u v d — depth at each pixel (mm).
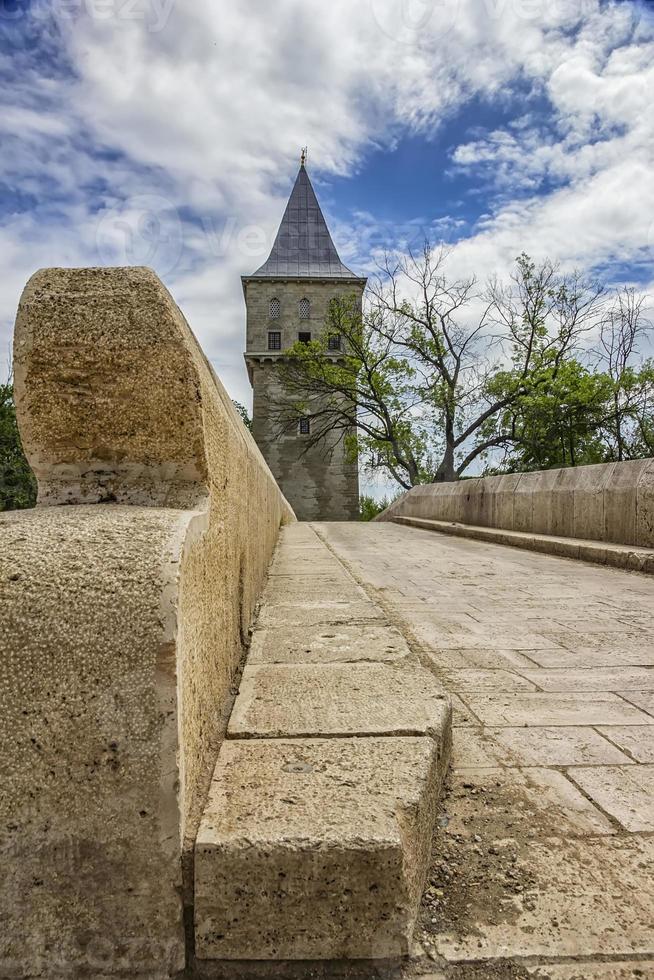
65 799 1076
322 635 2686
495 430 28672
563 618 3863
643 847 1422
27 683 1092
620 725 2145
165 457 1543
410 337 28312
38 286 1520
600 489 7387
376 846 1096
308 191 50656
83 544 1219
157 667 1098
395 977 1072
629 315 23859
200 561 1440
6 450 24969
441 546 9117
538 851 1404
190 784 1222
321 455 46719
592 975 1069
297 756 1438
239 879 1083
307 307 47062
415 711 1717
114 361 1495
